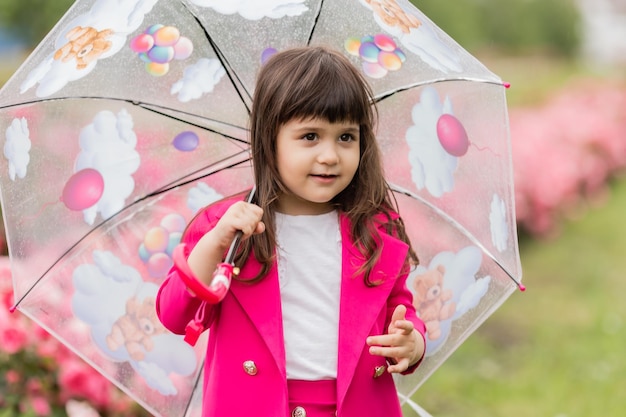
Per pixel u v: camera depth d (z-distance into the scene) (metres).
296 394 2.48
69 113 2.84
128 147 2.93
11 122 2.74
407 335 2.45
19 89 2.72
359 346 2.49
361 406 2.51
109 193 2.92
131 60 2.80
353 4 2.83
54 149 2.83
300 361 2.48
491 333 6.75
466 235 2.98
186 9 2.83
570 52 18.86
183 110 2.89
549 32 18.72
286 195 2.60
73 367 3.84
